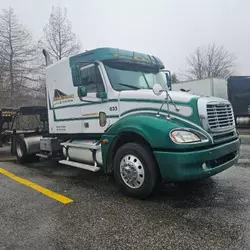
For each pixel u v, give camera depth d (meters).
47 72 6.60
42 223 3.45
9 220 3.57
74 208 3.95
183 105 4.13
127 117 4.55
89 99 5.32
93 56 5.14
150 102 4.42
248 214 3.55
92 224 3.39
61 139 6.50
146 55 5.59
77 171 6.45
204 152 3.79
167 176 3.83
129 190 4.33
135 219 3.51
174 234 3.06
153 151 3.93
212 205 3.91
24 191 4.84
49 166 7.17
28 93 26.88
